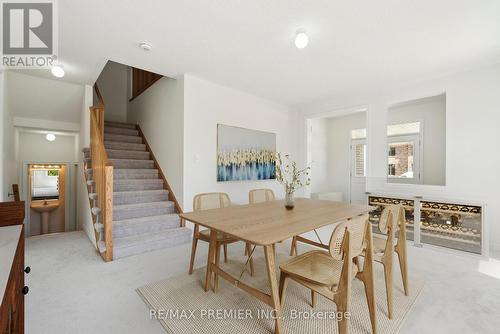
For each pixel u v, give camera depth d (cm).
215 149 394
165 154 410
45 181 548
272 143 483
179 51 279
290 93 438
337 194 605
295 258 173
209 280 208
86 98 396
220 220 192
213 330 158
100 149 302
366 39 250
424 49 271
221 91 399
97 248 300
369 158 420
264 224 180
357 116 602
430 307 185
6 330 68
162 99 419
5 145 330
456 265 265
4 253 93
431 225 334
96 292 204
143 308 182
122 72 609
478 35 241
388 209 180
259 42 258
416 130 495
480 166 317
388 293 174
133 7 199
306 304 189
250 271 242
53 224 558
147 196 378
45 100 395
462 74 330
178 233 331
